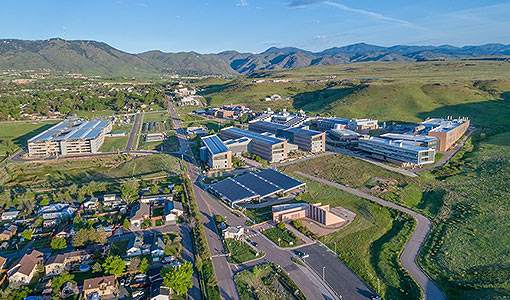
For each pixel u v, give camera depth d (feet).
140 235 380.58
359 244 348.79
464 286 269.44
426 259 314.35
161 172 606.14
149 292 281.54
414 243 343.46
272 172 549.54
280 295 275.18
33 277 308.19
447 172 552.41
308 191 497.87
